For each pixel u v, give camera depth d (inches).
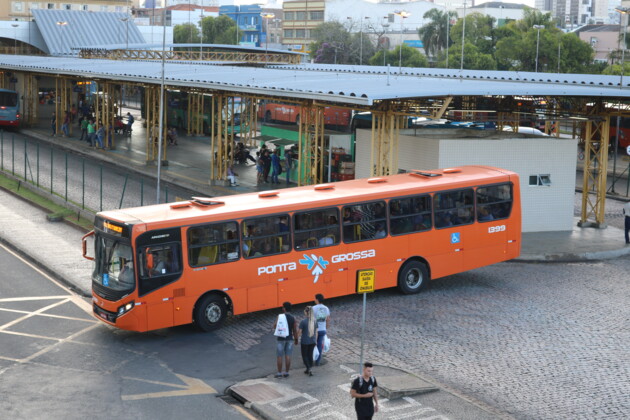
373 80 1392.7
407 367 730.8
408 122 1610.5
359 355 761.6
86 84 3011.8
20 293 968.9
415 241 952.9
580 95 1174.3
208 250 824.9
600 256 1152.2
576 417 628.7
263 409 634.2
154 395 669.9
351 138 1588.3
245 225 845.2
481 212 997.2
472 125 1672.0
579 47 3954.2
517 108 1417.3
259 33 7859.3
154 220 800.3
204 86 1504.7
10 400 652.1
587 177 1338.6
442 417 621.3
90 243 1219.9
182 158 2086.6
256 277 854.5
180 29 5846.5
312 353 716.0
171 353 775.1
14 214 1422.2
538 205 1290.6
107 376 713.0
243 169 1932.8
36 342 798.5
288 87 1267.2
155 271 797.9
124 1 5880.9
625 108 1342.3
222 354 773.3
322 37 5196.9
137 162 1984.5
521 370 725.9
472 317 876.6
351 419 616.4
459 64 4077.3
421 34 5132.9
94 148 2198.6
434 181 973.8
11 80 2881.4
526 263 1118.4
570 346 788.0
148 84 1905.8
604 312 898.1
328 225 895.7
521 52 3983.8
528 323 857.5
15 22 3878.0
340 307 914.1
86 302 940.6
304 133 1596.9
